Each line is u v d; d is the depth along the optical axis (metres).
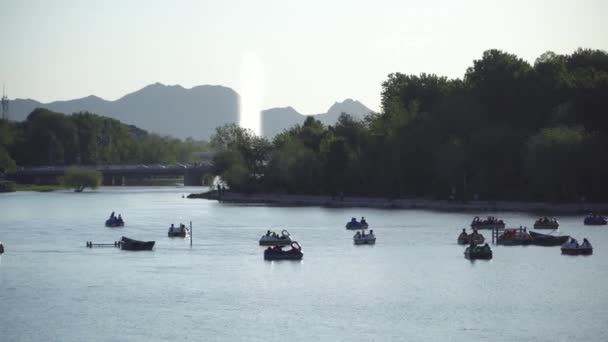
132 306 162.88
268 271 197.38
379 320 152.12
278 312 158.00
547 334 143.00
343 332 145.12
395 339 141.12
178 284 182.50
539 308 159.12
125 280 187.25
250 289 177.12
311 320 152.50
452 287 177.50
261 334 144.25
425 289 176.00
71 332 145.88
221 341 140.62
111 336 143.62
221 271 198.12
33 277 191.62
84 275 193.62
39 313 158.00
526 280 183.12
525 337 141.50
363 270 197.38
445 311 157.88
